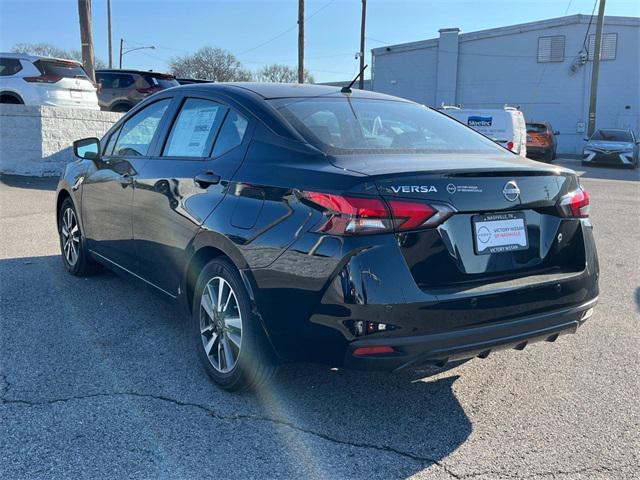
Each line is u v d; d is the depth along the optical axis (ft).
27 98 44.62
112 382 11.96
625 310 17.22
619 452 9.83
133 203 14.55
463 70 127.24
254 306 10.58
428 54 130.00
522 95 122.01
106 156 16.70
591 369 13.06
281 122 11.46
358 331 9.21
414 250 9.45
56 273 19.42
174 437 10.07
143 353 13.38
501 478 9.09
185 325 15.12
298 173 10.27
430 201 9.53
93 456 9.45
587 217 11.76
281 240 10.03
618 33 113.19
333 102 12.80
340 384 12.16
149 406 11.06
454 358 9.80
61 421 10.44
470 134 13.53
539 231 10.91
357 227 9.18
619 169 74.08
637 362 13.44
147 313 15.93
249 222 10.69
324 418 10.85
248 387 11.29
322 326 9.53
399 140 11.96
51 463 9.23
